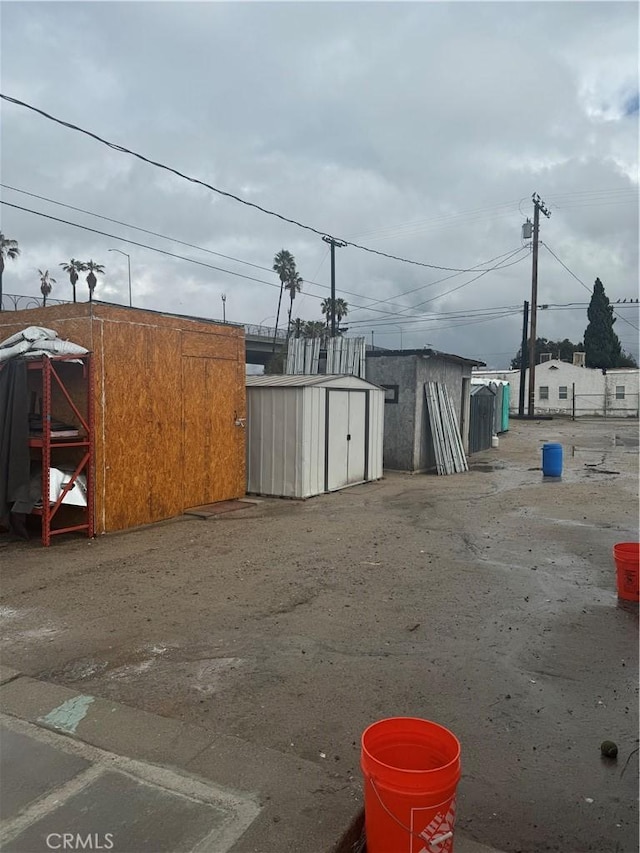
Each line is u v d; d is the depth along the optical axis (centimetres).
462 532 852
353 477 1301
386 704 384
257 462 1161
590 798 297
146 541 803
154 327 912
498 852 258
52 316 864
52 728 345
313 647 468
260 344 5656
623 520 924
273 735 347
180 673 424
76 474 803
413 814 230
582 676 422
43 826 264
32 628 504
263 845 253
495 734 351
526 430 3003
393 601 571
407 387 1537
